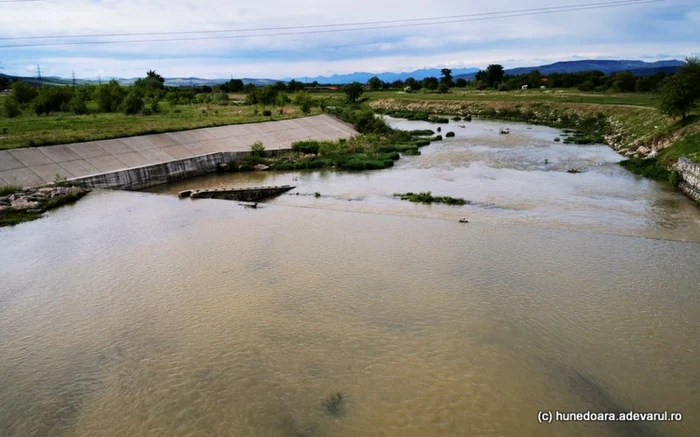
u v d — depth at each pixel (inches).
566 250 690.2
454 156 1617.9
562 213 912.9
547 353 436.5
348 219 861.2
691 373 408.2
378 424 353.1
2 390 400.2
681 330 473.4
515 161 1508.4
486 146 1833.2
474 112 3213.6
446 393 385.4
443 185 1187.3
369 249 700.7
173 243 737.6
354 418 358.9
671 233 781.9
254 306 528.4
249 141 1749.5
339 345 451.5
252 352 442.6
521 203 994.7
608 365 419.5
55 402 384.8
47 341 471.5
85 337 476.7
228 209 932.0
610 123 2172.7
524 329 476.1
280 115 2300.7
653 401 375.9
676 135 1396.4
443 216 895.7
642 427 348.8
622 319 494.6
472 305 524.7
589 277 596.1
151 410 371.9
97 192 1088.8
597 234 761.0
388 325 485.4
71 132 1444.4
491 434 343.3
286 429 348.8
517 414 362.6
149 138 1483.8
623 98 2866.6
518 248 699.4
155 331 482.9
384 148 1715.1
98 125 1683.1
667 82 1504.7
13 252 709.9
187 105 3065.9
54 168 1164.5
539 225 828.6
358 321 493.4
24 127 1565.0
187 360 433.4
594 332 470.9
